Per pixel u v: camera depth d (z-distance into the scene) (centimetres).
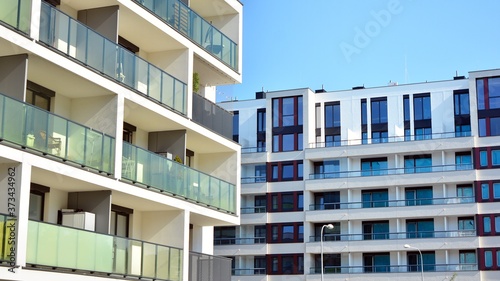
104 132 2498
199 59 3141
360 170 7894
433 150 7538
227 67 3341
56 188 2453
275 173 8175
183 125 2916
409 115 7938
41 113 2152
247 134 8462
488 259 7225
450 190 7569
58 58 2230
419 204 7581
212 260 3162
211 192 3116
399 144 7662
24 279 2061
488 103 7481
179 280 2823
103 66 2453
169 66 2997
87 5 2569
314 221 7875
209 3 3372
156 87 2750
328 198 8006
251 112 8494
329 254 7906
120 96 2525
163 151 2969
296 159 8100
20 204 2055
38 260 2111
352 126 8119
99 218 2469
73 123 2284
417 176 7562
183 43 2959
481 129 7462
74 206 2498
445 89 7844
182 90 2925
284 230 8031
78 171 2302
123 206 2814
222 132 3288
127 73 2586
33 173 2212
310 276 7775
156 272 2673
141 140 2955
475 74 7562
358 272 7669
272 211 8106
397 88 8025
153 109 2709
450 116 7788
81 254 2283
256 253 8050
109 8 2573
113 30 2558
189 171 2953
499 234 7225
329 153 7912
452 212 7394
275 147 8219
